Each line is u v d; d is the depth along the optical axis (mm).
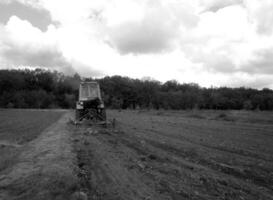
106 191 5656
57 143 10750
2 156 8695
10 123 21594
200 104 80188
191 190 5863
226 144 12391
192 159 8906
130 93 85562
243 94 85875
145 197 5375
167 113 46750
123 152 9602
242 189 6125
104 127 17719
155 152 9812
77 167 7254
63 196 5266
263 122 27516
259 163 8719
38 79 88312
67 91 85375
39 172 6582
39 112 42531
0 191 5598
